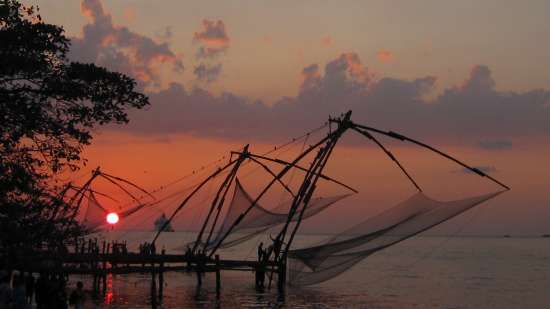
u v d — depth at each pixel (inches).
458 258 4532.5
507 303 1691.7
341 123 1305.4
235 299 1551.4
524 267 3356.3
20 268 1111.6
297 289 1753.2
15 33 740.7
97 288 1626.5
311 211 1695.4
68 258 1314.0
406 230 1186.0
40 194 840.3
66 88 764.6
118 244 2434.8
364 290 1903.3
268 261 1649.9
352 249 1262.3
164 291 1705.2
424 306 1572.3
